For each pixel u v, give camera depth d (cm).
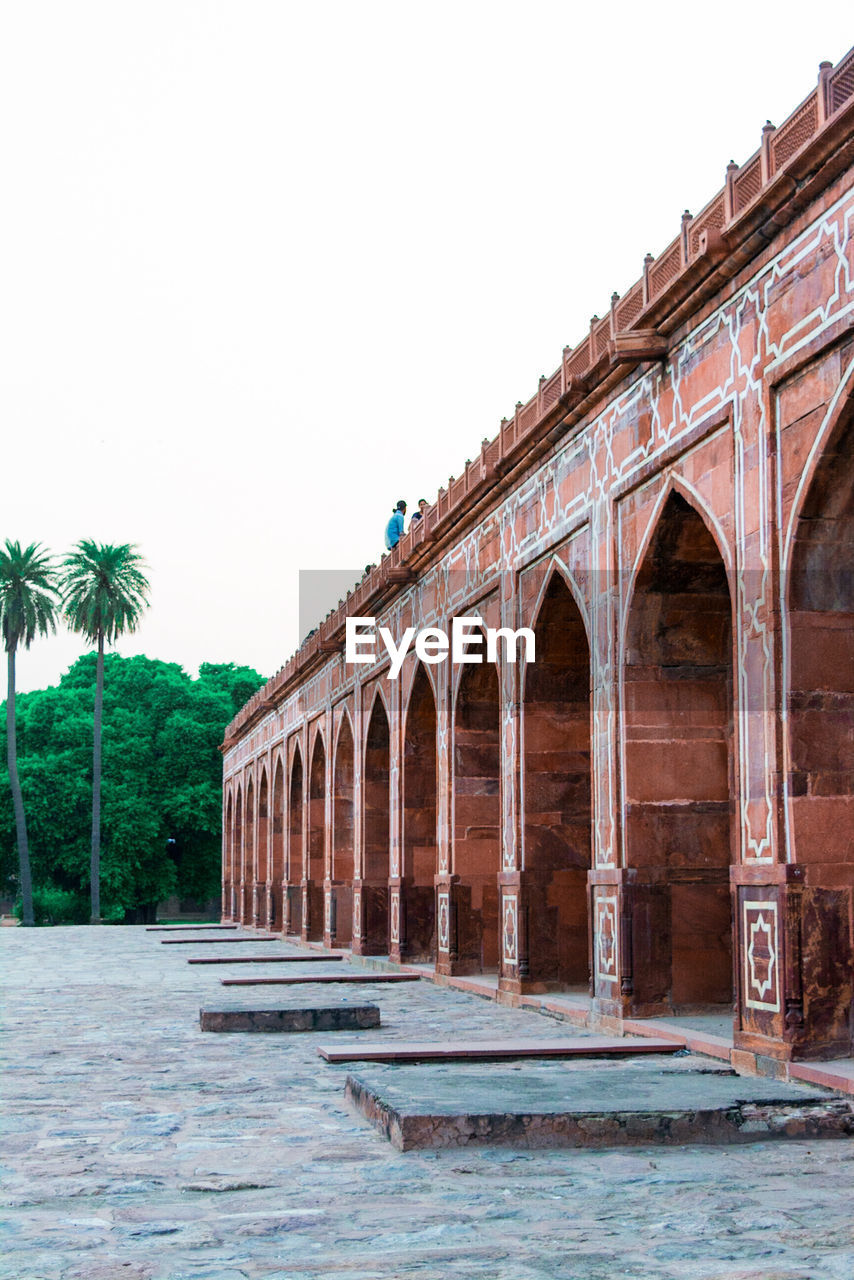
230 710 5662
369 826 2281
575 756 1433
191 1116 724
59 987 1659
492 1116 640
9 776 4941
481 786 1708
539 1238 471
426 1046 955
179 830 5562
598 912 1188
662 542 1118
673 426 1070
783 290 892
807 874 855
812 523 871
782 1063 836
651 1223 494
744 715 927
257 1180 567
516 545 1477
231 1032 1130
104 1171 586
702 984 1137
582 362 1274
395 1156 618
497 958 1694
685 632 1159
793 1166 602
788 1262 439
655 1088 729
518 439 1406
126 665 6066
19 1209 519
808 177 844
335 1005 1193
